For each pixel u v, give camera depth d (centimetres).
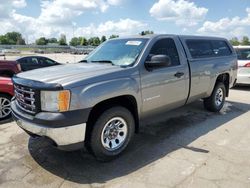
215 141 479
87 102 354
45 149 443
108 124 394
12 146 456
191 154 425
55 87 339
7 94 599
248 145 462
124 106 431
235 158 410
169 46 505
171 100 499
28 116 369
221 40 685
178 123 576
